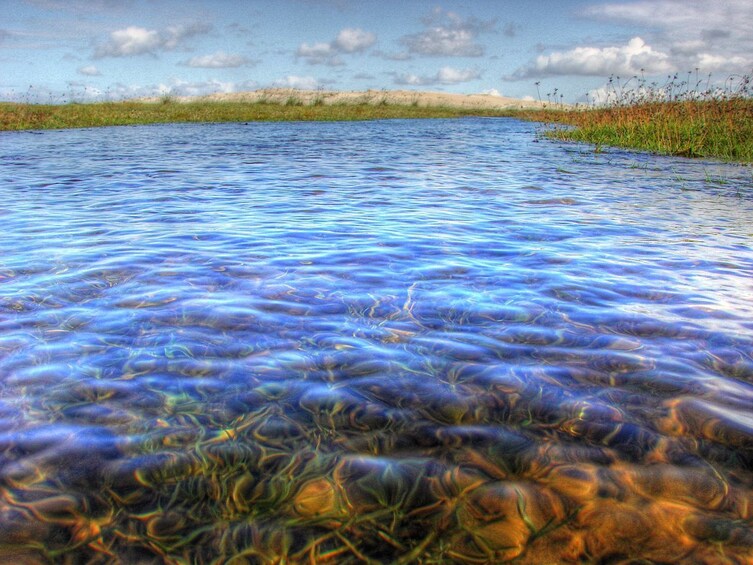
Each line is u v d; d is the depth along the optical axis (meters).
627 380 2.21
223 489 1.64
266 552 1.44
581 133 15.20
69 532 1.49
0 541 1.45
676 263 3.75
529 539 1.47
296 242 4.21
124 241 4.20
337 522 1.53
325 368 2.30
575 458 1.77
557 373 2.27
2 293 3.08
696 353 2.44
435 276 3.44
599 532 1.49
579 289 3.22
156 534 1.49
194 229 4.61
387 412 2.00
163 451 1.79
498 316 2.83
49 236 4.35
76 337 2.55
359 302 3.00
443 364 2.34
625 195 6.50
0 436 1.84
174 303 2.96
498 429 1.91
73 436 1.85
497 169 8.89
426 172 8.45
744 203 6.05
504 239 4.37
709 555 1.42
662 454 1.78
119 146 12.12
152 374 2.23
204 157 10.23
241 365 2.31
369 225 4.81
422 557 1.42
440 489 1.64
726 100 12.48
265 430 1.90
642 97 14.80
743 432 1.88
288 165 9.19
